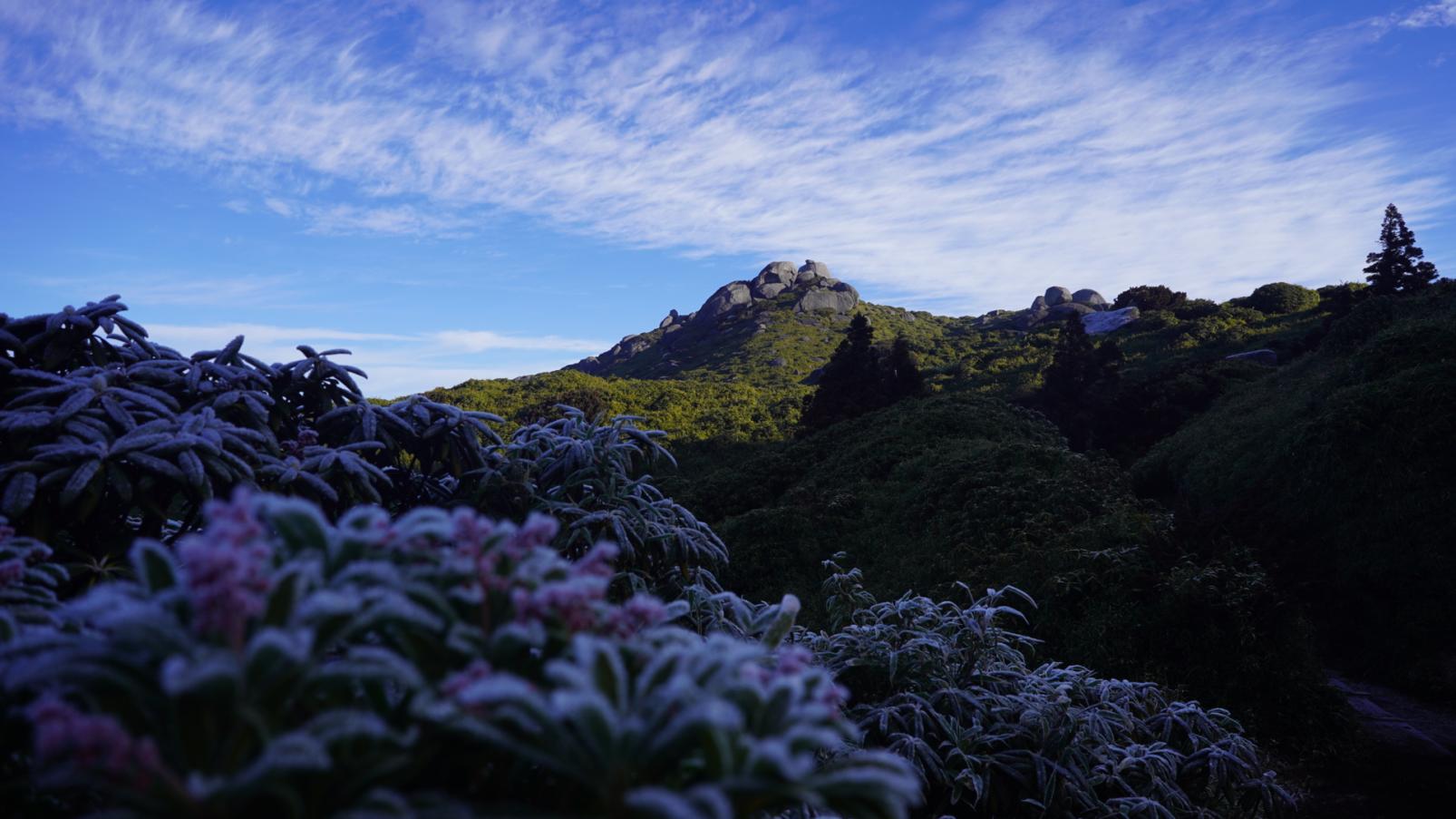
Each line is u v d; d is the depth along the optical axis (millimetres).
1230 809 4656
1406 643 9711
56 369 3143
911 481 15578
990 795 3879
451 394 44469
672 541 3898
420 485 4039
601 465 3975
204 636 1071
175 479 2654
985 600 4816
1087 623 8469
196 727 1053
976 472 13789
